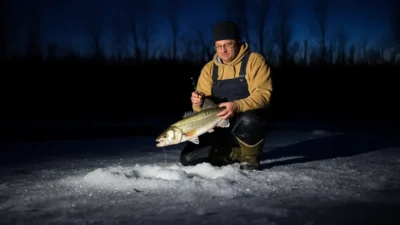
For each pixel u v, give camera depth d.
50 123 11.84
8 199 3.55
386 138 7.64
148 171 4.48
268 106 4.47
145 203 3.28
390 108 16.30
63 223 2.88
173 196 3.46
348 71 18.77
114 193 3.61
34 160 5.71
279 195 3.45
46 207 3.26
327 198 3.35
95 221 2.90
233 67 4.63
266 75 4.51
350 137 7.86
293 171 4.43
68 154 6.27
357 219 2.83
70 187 3.87
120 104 16.66
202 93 4.57
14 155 6.19
